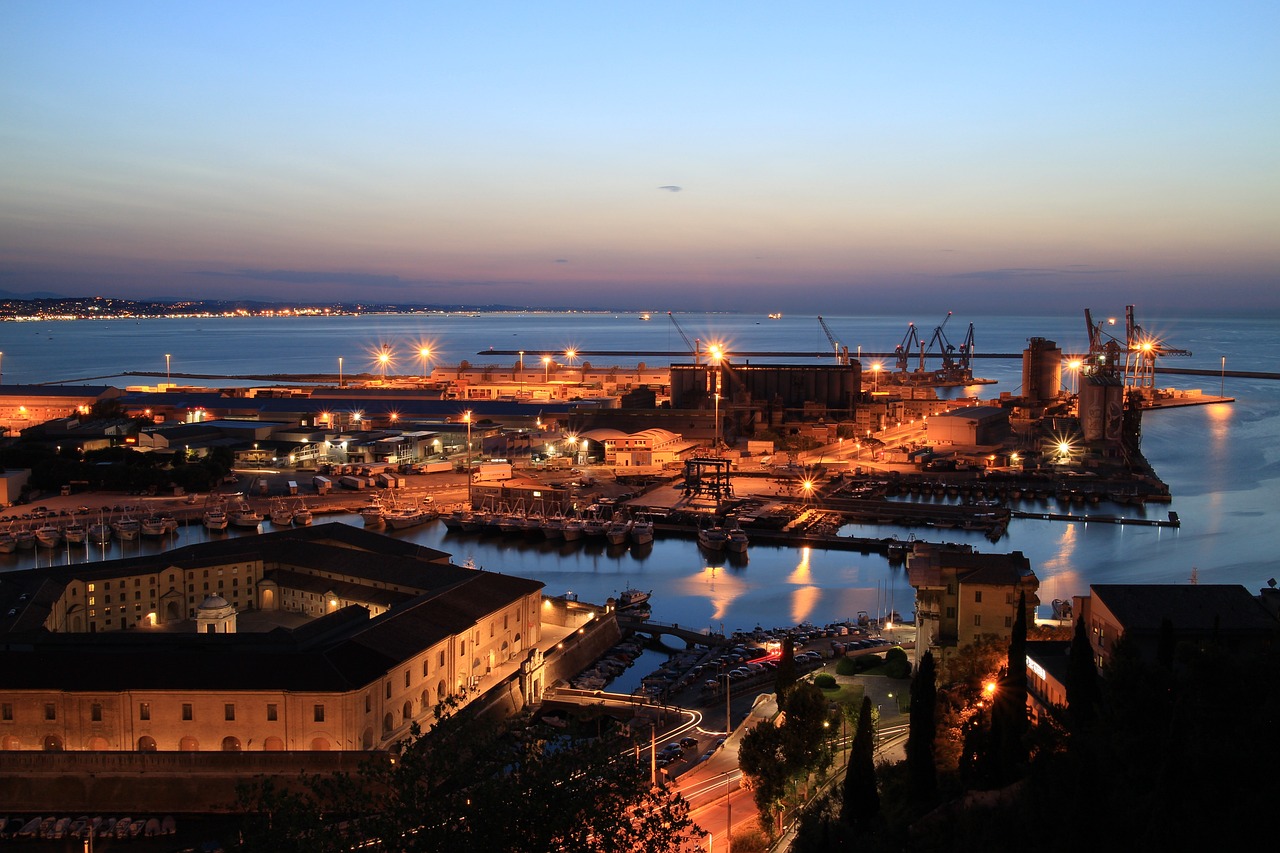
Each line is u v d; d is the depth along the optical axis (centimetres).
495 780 8725
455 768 9212
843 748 15225
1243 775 9412
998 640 15775
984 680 14862
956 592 17762
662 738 17738
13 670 16862
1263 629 14500
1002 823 10406
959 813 11412
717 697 19850
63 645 18150
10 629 18862
